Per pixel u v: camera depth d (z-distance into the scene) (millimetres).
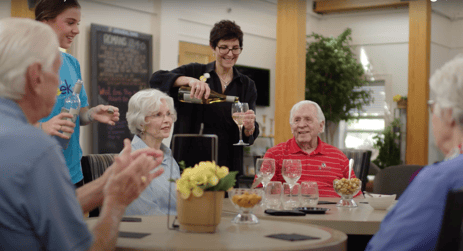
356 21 9562
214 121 2748
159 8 6691
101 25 6035
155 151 1241
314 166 2799
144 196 2016
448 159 1117
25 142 945
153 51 6695
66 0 2135
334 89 8883
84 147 5988
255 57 8359
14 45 997
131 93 6363
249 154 7863
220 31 2717
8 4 5293
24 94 1016
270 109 8664
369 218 1711
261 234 1296
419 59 8000
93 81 5969
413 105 8078
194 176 1293
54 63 1046
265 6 8492
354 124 9719
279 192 1875
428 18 8039
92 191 1371
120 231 1324
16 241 940
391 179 3492
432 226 1052
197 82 2553
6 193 919
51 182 949
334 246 1171
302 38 6258
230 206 2002
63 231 957
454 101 1090
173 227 1379
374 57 9469
